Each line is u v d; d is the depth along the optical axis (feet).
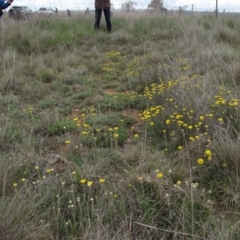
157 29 35.60
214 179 9.50
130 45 31.81
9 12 48.03
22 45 29.81
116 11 46.16
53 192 8.81
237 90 15.17
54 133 13.61
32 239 7.14
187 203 8.15
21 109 16.38
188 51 24.59
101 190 8.80
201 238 7.16
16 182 9.55
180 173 9.39
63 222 7.95
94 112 16.02
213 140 10.62
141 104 16.25
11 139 12.41
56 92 19.03
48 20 38.04
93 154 11.09
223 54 22.43
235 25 36.91
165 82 17.79
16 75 21.39
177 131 12.01
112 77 22.45
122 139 12.64
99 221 7.48
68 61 25.18
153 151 11.18
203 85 15.14
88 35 34.19
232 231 7.23
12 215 7.23
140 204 8.26
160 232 7.68
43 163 10.89
